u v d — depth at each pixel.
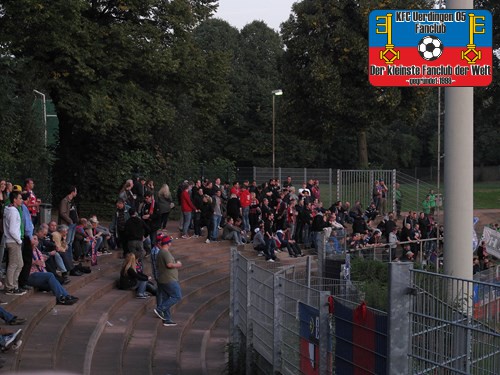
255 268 11.59
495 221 42.97
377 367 6.56
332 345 7.71
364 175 36.00
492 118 50.31
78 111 28.06
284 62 47.47
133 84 29.94
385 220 29.27
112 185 32.81
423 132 74.44
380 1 43.84
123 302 16.78
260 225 25.95
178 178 35.97
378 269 17.69
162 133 35.78
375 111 45.16
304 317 8.71
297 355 9.05
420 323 6.11
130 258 17.66
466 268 10.77
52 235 16.12
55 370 10.25
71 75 28.36
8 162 22.89
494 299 6.00
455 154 10.80
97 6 30.77
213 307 19.98
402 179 37.34
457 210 10.77
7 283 13.70
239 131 68.69
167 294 16.22
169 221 34.25
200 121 35.06
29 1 25.22
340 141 69.25
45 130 29.97
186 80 32.34
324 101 45.00
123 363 12.45
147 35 30.12
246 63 75.25
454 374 5.75
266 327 10.69
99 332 13.50
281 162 68.19
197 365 13.40
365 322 6.82
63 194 32.78
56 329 12.48
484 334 5.64
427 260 23.48
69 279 16.64
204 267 24.44
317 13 45.72
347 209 31.47
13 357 10.31
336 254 18.45
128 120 29.59
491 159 73.31
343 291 14.13
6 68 22.50
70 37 27.45
